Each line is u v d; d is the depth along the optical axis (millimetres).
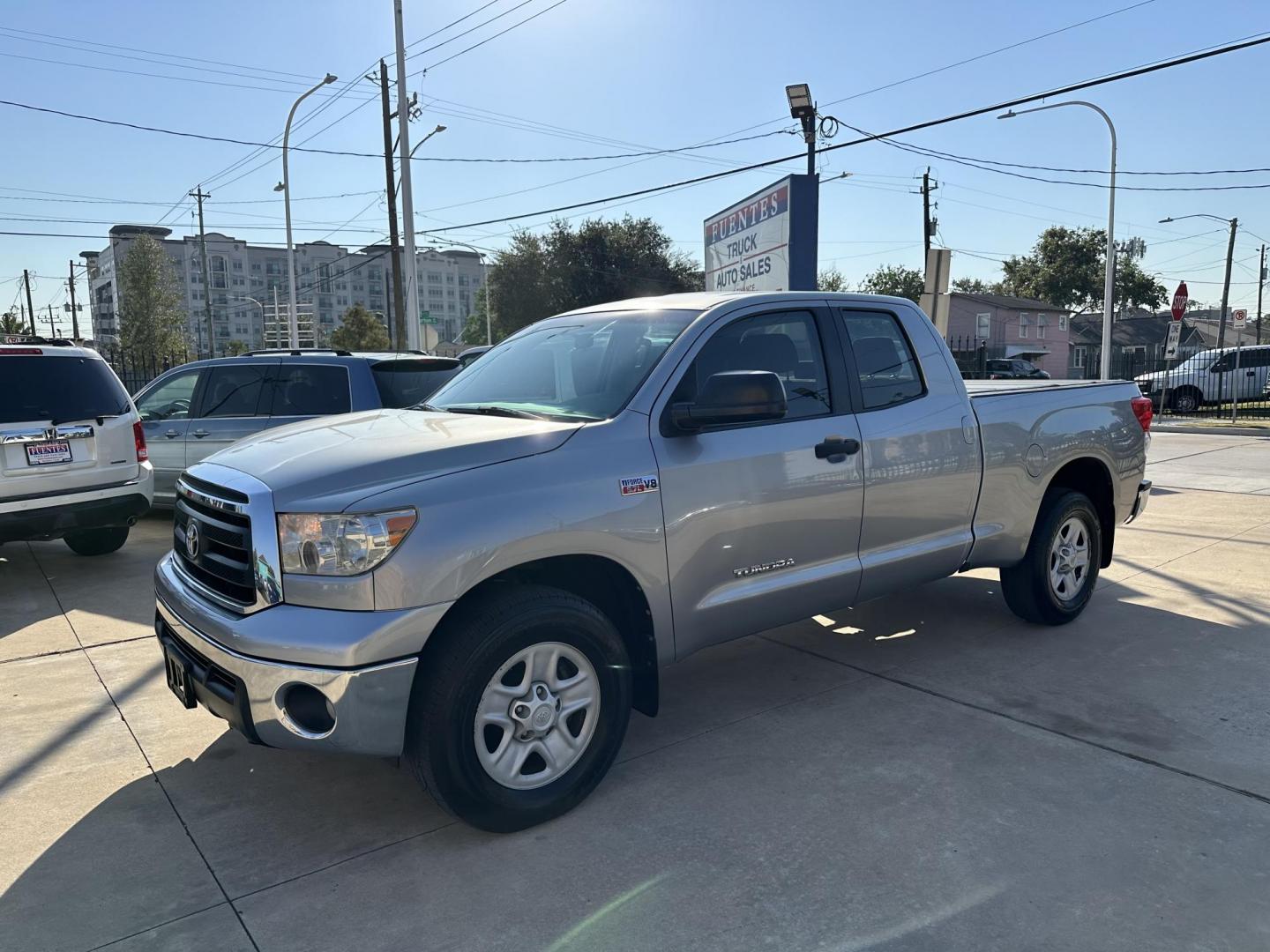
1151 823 3182
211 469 3443
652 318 3998
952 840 3088
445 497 2992
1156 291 78312
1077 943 2555
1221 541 7727
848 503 4086
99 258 114188
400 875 2943
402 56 20734
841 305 4320
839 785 3500
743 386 3416
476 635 3004
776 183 12039
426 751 2979
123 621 5781
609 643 3336
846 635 5355
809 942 2574
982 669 4734
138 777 3664
